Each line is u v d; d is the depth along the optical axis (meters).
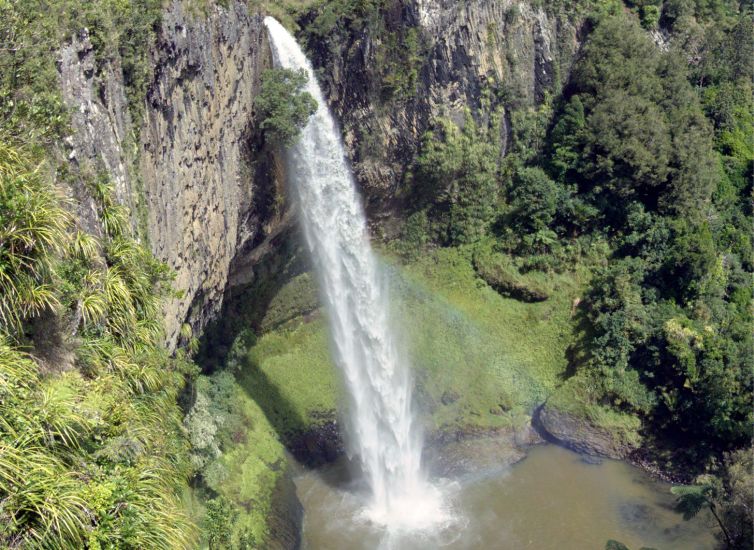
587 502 36.41
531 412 42.53
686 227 44.91
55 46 16.02
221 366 38.31
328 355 43.00
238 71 30.42
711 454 37.62
